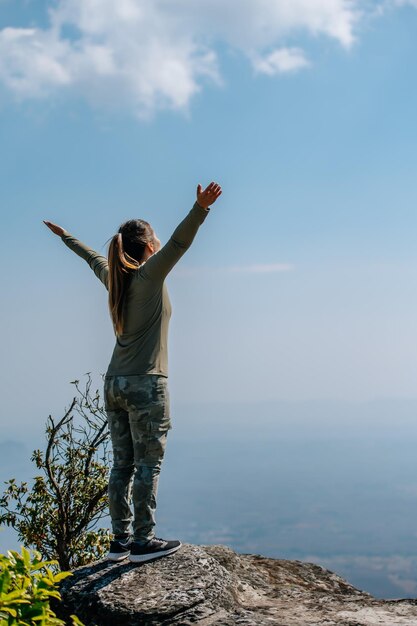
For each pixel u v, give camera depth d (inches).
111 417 224.1
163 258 208.8
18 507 339.0
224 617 194.9
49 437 339.0
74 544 342.3
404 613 201.6
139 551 215.5
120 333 217.2
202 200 201.2
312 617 198.8
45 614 136.4
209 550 245.9
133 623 193.9
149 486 214.4
